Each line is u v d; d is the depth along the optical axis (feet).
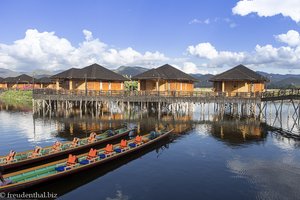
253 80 168.35
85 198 59.77
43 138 111.65
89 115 168.96
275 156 88.17
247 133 121.08
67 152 87.15
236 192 62.34
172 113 182.60
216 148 96.94
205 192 62.34
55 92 172.04
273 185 66.13
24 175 62.85
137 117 162.09
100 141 100.53
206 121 149.89
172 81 186.29
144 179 69.62
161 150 94.38
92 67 193.26
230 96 156.35
